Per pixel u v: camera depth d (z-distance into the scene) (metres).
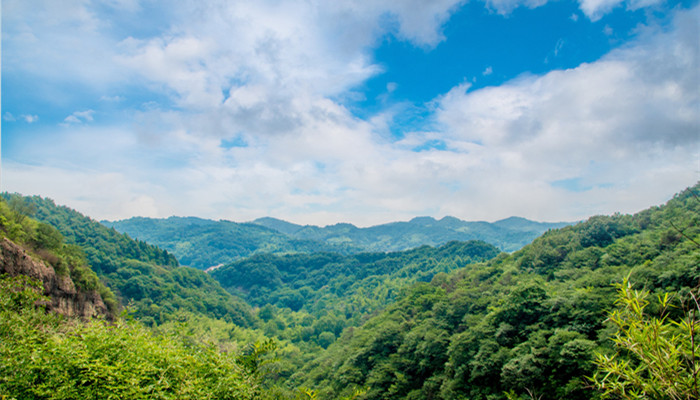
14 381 5.62
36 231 42.78
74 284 43.34
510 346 38.47
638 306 4.55
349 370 52.94
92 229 153.25
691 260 31.50
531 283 43.47
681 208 65.75
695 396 3.87
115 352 6.68
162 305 110.25
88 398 5.76
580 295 37.03
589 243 70.38
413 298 77.38
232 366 8.43
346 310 163.12
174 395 6.51
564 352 29.11
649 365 4.21
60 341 6.60
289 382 67.25
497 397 32.78
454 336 43.88
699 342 4.05
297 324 144.25
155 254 170.38
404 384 45.56
